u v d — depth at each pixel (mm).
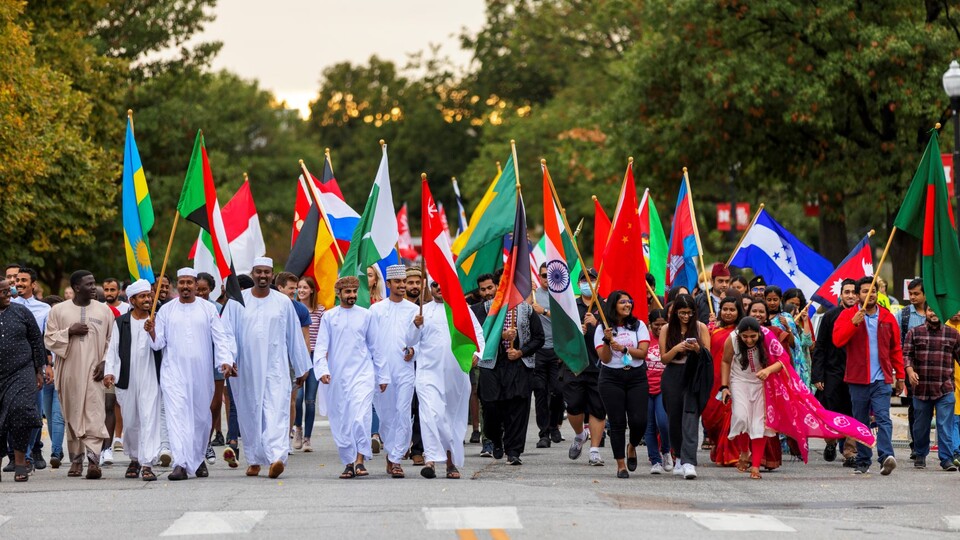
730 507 18906
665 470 23547
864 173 53875
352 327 22469
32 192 51656
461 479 22078
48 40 61406
